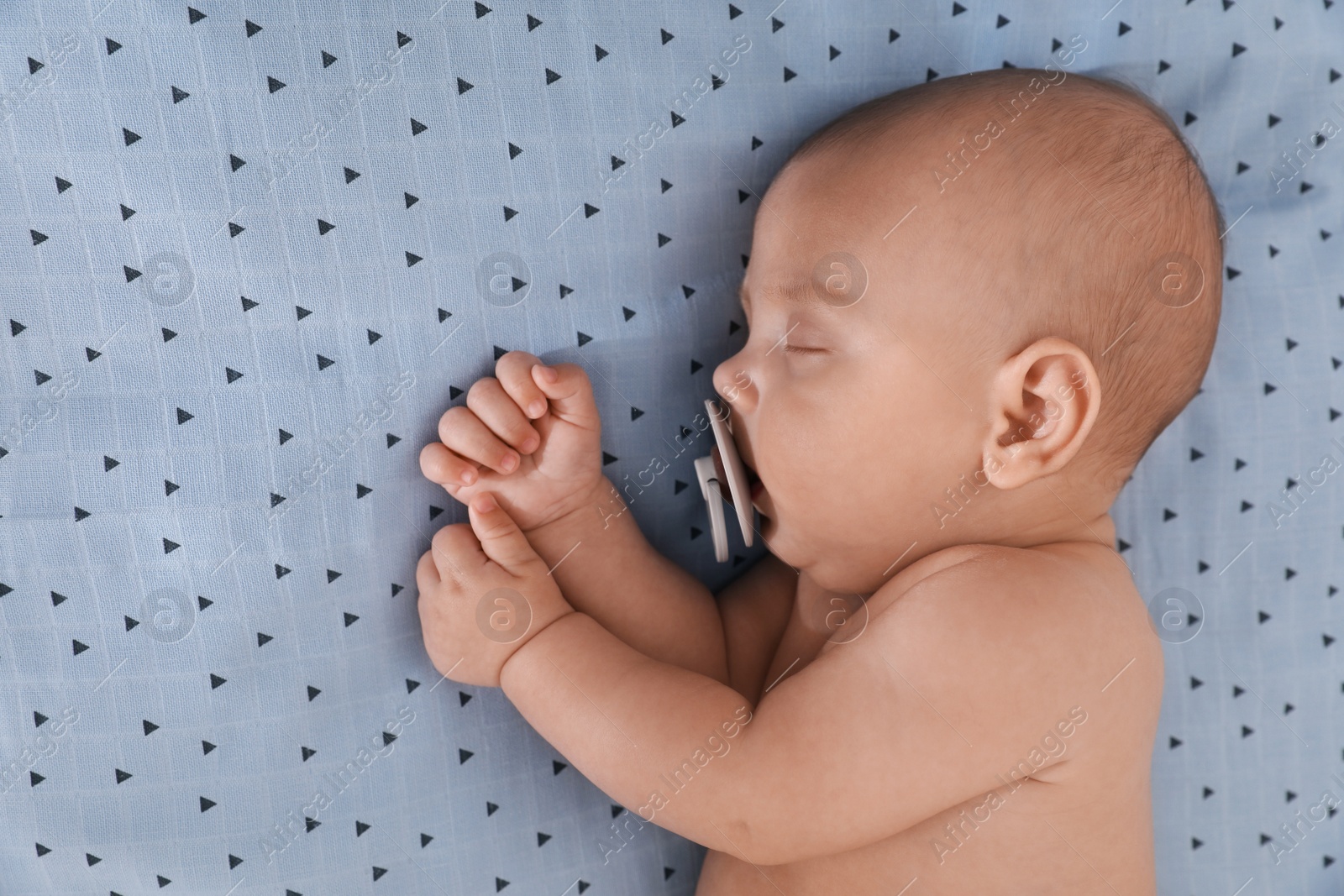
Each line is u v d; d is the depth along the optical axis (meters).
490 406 0.94
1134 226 0.89
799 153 0.95
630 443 1.04
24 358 0.90
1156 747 1.19
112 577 0.94
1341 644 1.20
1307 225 1.17
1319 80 1.14
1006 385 0.88
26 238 0.88
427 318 0.96
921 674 0.86
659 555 1.06
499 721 1.04
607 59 0.98
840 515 0.95
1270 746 1.20
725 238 1.03
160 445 0.92
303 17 0.90
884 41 1.06
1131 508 1.18
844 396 0.89
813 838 0.89
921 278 0.88
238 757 0.97
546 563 1.01
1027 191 0.88
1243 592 1.19
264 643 0.96
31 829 0.95
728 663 1.08
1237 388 1.17
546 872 1.05
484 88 0.95
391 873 1.00
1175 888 1.20
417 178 0.94
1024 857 0.94
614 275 1.01
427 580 0.97
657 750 0.90
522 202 0.97
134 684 0.95
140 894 0.97
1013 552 0.92
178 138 0.89
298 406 0.94
